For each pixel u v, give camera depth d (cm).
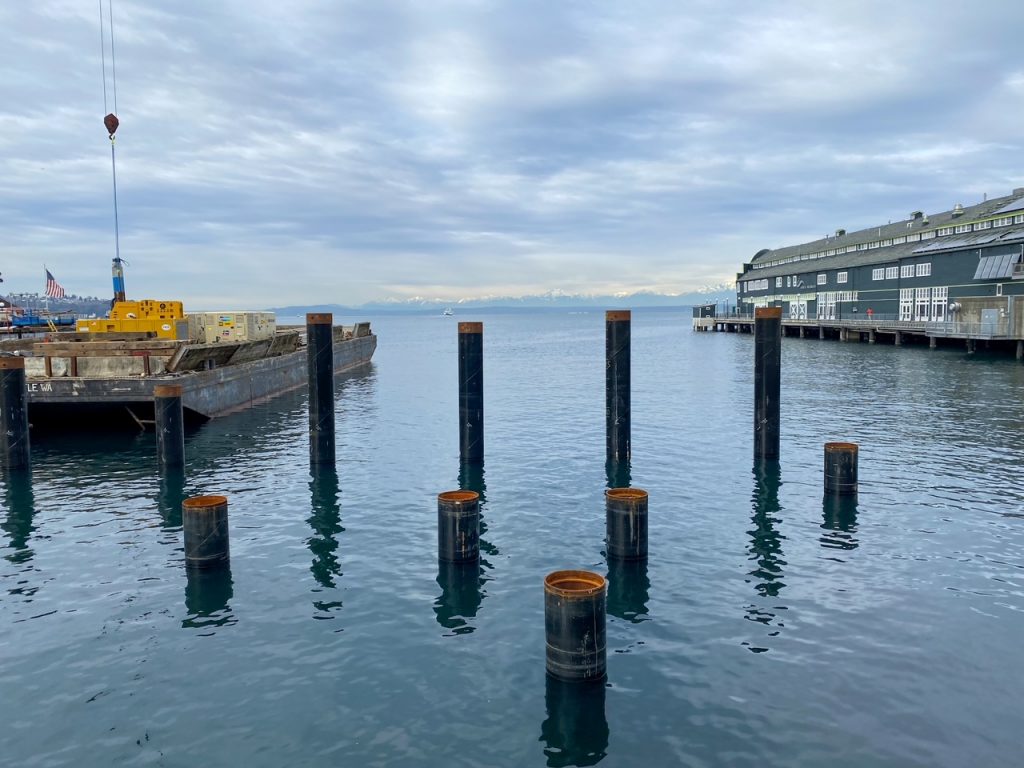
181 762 1024
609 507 1741
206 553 1705
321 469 2694
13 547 1905
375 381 6125
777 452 2673
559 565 1728
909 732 1059
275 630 1418
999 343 6669
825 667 1238
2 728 1115
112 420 3631
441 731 1083
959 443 2925
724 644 1322
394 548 1861
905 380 4925
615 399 2709
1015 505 2106
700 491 2325
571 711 1125
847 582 1588
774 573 1645
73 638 1398
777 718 1098
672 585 1588
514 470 2672
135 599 1573
